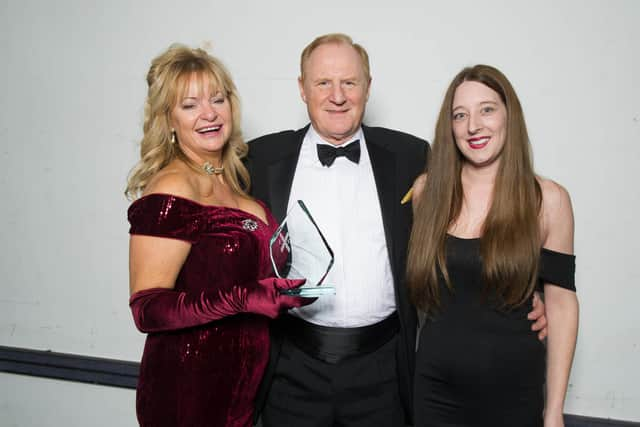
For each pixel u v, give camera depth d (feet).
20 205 7.56
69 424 7.84
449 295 4.60
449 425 4.56
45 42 7.16
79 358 7.58
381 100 6.37
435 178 4.75
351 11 6.29
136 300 3.88
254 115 6.68
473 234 4.59
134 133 7.06
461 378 4.46
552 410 4.54
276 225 4.95
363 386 5.09
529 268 4.34
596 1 5.75
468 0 6.01
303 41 6.43
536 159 6.09
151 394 4.14
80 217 7.39
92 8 6.96
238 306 3.89
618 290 6.10
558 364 4.55
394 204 5.25
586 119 5.93
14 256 7.68
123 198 7.22
